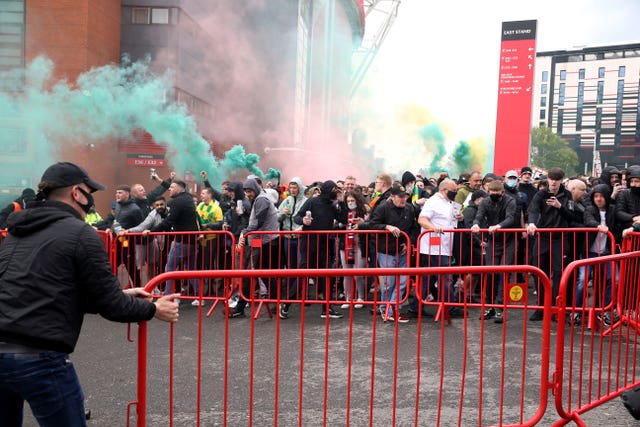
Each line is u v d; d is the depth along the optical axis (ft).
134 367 17.01
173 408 13.78
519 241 24.58
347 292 25.55
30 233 8.25
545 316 11.69
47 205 8.52
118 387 15.29
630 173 22.34
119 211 29.14
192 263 26.48
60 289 8.03
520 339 19.94
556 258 22.34
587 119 388.98
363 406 13.83
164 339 20.20
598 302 20.84
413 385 15.30
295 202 29.30
